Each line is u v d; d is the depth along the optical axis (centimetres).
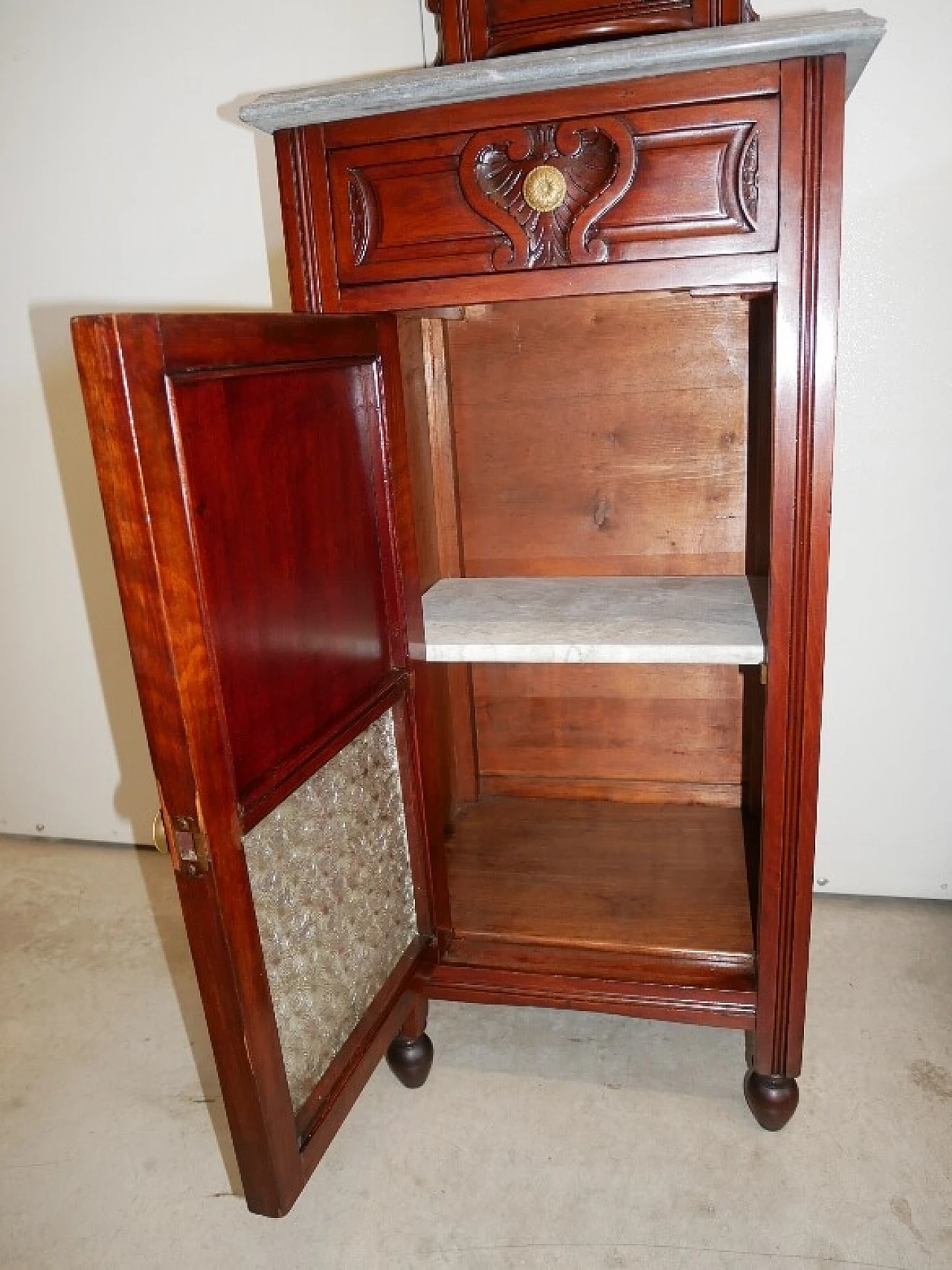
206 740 72
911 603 144
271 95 93
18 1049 141
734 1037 134
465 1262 103
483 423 145
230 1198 114
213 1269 105
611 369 138
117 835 196
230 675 77
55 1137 125
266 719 83
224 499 75
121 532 66
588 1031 137
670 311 133
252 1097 82
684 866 138
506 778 163
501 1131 120
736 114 84
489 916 128
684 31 93
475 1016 141
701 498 140
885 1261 100
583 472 143
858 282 132
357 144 93
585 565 147
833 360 89
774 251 87
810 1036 132
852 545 143
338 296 99
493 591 139
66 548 176
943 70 122
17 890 183
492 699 159
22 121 152
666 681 151
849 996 139
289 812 89
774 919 107
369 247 96
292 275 99
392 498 103
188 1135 124
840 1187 109
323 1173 115
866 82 125
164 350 66
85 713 187
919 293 131
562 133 88
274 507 82
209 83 146
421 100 88
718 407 136
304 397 86
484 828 152
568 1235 105
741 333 132
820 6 125
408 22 137
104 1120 127
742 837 145
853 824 158
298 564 87
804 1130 117
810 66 82
